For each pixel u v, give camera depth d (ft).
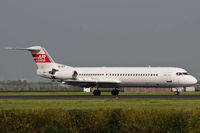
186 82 468.75
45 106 266.57
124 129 144.05
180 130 141.90
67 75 502.38
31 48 520.01
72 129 145.07
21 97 420.36
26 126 144.77
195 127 140.67
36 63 525.75
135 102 305.73
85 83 498.69
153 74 479.00
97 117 145.59
